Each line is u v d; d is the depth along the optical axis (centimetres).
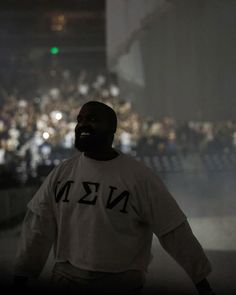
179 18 2505
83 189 298
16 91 4388
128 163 303
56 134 3080
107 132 305
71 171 307
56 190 307
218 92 2677
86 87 4444
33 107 3359
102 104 309
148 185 301
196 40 2553
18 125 3066
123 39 3127
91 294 293
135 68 3366
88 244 293
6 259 858
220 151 3162
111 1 3341
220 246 984
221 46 2470
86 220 295
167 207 303
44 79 4775
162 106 3225
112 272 292
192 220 1413
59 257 301
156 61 3073
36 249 314
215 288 639
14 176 2344
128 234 297
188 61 2745
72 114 3500
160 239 309
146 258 306
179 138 3200
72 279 296
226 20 2377
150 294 444
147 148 3191
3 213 1587
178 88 2989
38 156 3027
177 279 690
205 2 2341
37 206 312
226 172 3122
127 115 3338
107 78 4747
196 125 3203
